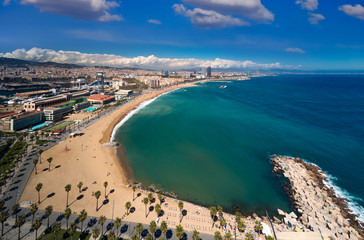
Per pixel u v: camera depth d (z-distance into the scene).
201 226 70.69
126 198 83.25
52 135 153.75
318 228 69.88
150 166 115.62
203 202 86.19
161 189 93.69
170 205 81.25
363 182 99.62
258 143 150.12
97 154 125.06
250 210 82.69
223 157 128.75
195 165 118.38
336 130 174.75
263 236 67.31
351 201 85.81
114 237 55.12
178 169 113.25
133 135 166.88
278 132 172.75
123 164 116.88
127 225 68.25
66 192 84.06
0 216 60.56
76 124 187.00
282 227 71.56
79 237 61.25
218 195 91.69
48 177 94.38
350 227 70.75
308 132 171.75
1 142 133.00
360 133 165.88
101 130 173.38
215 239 57.12
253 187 98.25
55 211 72.31
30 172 97.56
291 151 136.00
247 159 126.06
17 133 152.12
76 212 72.44
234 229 70.31
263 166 117.88
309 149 138.38
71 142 141.50
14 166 100.31
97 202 78.62
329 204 82.81
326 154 130.38
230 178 105.56
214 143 150.62
